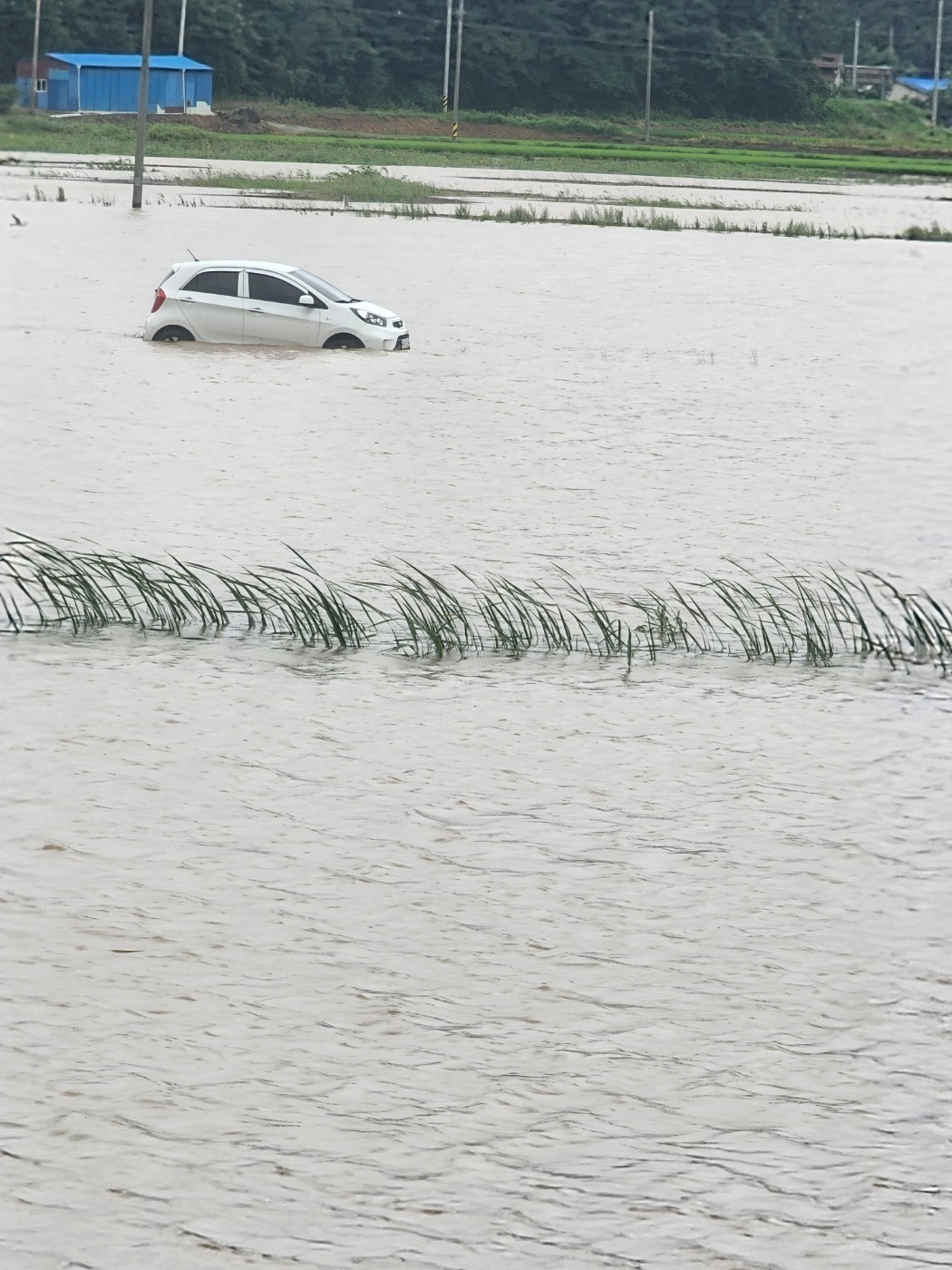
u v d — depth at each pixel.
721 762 16.53
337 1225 8.64
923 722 18.03
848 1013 11.23
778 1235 8.66
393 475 29.08
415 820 14.64
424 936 12.28
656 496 28.22
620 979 11.67
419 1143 9.44
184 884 13.06
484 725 17.47
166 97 168.88
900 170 147.75
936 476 30.34
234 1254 8.36
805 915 12.88
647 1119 9.78
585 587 22.89
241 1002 11.10
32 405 33.75
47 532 24.36
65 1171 9.04
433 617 20.94
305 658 19.88
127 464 29.02
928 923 12.78
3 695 17.77
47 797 14.77
